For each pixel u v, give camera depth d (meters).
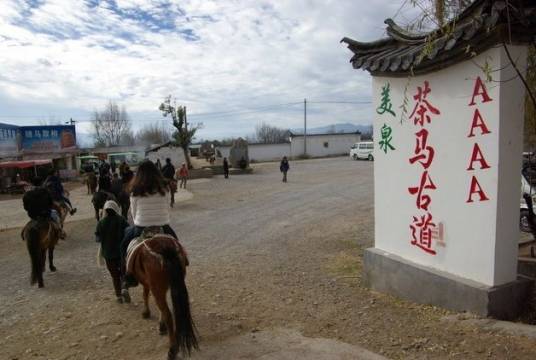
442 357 4.41
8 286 8.17
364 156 49.62
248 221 14.29
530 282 5.25
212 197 21.12
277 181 28.58
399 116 6.32
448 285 5.50
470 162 5.25
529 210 7.27
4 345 5.48
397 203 6.51
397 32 6.33
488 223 5.09
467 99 5.21
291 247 10.45
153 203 5.55
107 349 5.22
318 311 6.16
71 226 14.20
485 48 4.86
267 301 6.70
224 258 9.60
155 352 5.08
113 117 78.19
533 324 5.04
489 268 5.12
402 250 6.49
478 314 5.11
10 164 28.03
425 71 5.71
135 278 5.71
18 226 15.25
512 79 4.83
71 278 8.49
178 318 4.52
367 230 11.98
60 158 39.56
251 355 4.81
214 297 6.95
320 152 63.75
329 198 19.06
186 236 12.22
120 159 54.03
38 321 6.27
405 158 6.28
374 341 5.01
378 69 6.38
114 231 6.88
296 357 4.70
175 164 49.75
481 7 4.61
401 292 6.35
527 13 4.52
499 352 4.32
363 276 7.23
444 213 5.68
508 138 4.93
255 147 62.03
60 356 5.09
